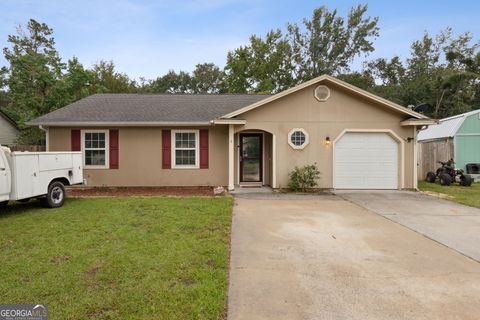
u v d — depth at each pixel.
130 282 3.92
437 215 8.07
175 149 13.12
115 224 6.71
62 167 9.04
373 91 40.47
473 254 5.18
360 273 4.38
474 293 3.80
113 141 12.98
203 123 12.56
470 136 16.73
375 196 11.02
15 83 21.20
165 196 10.66
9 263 4.54
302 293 3.78
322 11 41.06
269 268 4.54
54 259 4.71
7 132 24.14
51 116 12.85
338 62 42.12
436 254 5.17
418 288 3.93
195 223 6.82
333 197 10.79
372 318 3.24
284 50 36.56
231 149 12.23
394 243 5.75
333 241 5.85
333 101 12.40
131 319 3.12
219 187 12.22
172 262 4.56
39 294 3.62
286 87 36.88
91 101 14.71
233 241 5.79
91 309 3.30
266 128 12.31
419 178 16.64
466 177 13.94
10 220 7.12
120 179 13.04
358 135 12.52
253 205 9.30
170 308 3.32
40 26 30.45
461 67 33.12
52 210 8.22
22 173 7.77
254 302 3.55
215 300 3.50
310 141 12.40
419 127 12.80
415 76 40.56
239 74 34.53
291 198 10.56
